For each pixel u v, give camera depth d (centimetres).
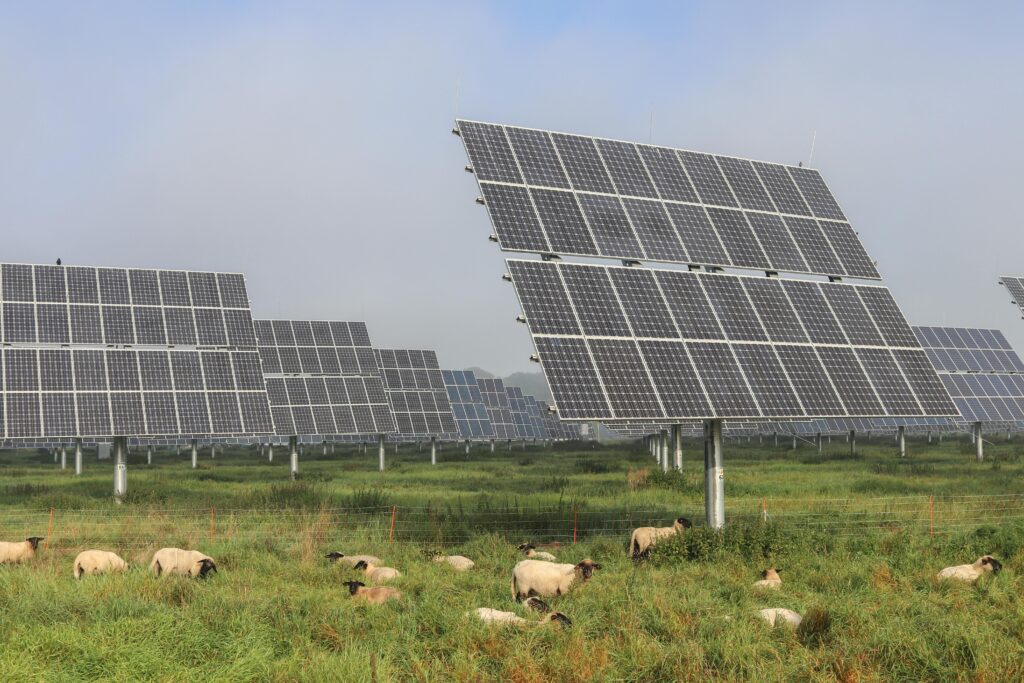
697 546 2262
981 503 3256
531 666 1320
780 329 2811
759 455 7369
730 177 3281
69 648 1389
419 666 1323
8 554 2161
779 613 1606
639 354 2522
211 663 1376
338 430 6000
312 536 2544
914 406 2797
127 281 4388
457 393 9862
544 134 3050
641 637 1455
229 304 4466
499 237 2659
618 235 2852
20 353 3909
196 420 4019
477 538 2536
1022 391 7056
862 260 3225
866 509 3133
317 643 1512
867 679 1326
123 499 3612
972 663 1381
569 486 4272
